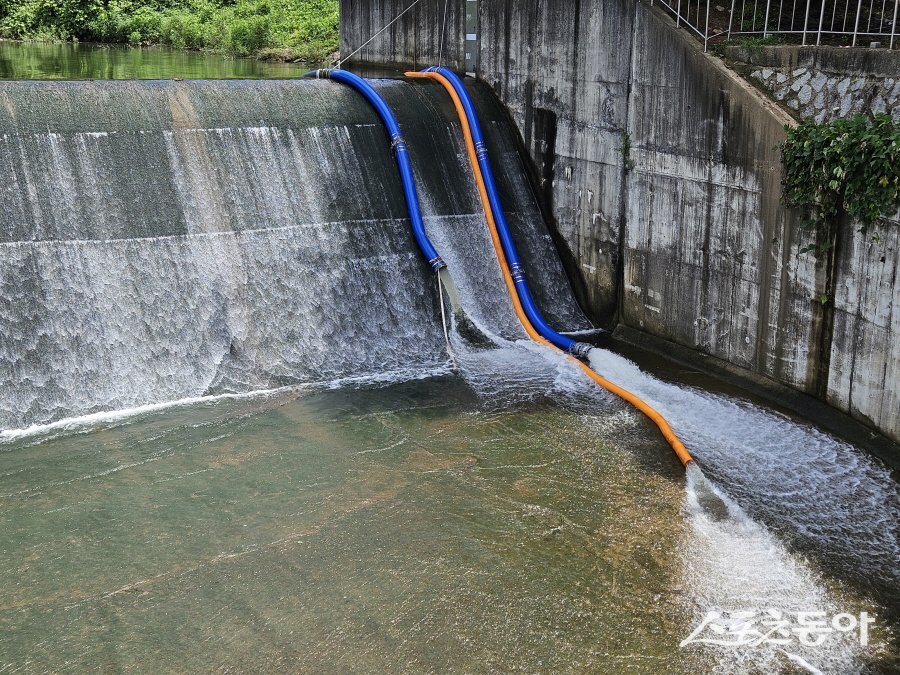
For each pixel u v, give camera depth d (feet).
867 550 32.96
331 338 48.21
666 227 49.29
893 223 36.83
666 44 47.19
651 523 34.32
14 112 44.62
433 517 34.50
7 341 41.29
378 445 39.86
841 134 38.70
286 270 48.19
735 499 36.01
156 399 43.52
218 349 45.47
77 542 32.68
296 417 42.42
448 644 27.91
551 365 48.75
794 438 40.70
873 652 27.94
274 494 35.86
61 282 42.91
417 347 49.85
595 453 39.50
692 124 46.44
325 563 31.73
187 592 30.22
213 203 47.47
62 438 39.91
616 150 51.60
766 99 43.01
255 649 27.68
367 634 28.30
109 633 28.32
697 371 48.37
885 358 38.09
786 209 41.98
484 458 38.91
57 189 44.06
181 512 34.58
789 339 43.14
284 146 50.55
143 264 44.75
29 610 29.27
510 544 32.94
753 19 47.83
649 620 29.17
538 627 28.71
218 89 50.80
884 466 38.06
